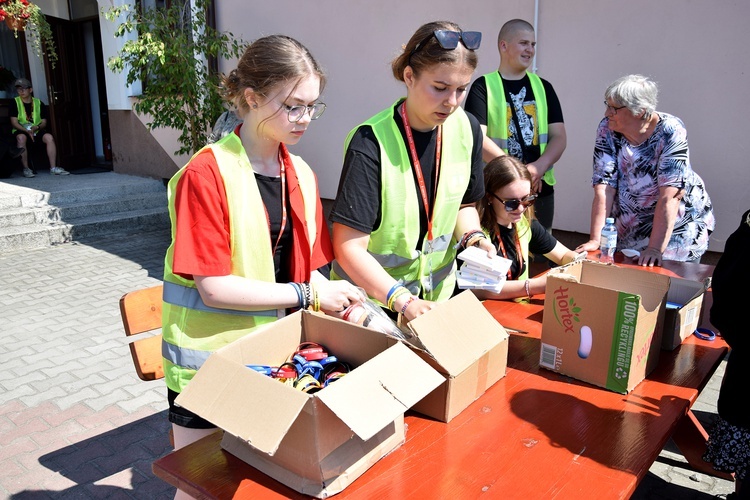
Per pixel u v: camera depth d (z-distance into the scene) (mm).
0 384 3557
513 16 5242
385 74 6309
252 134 1585
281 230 1655
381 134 1848
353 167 1824
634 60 4691
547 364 1838
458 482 1277
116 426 3123
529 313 2354
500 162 2486
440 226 2037
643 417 1568
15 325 4473
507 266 2096
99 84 10781
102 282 5516
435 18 5758
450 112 1767
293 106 1484
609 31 4762
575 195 5176
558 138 3824
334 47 6695
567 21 4961
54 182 8477
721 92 4340
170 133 8422
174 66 6488
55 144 9750
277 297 1547
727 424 1916
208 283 1479
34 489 2623
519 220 2537
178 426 1684
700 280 2648
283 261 1710
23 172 9188
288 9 7000
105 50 8883
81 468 2775
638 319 1640
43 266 6055
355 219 1812
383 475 1302
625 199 3252
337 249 1861
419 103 1764
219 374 1250
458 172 2016
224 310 1580
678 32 4441
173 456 1374
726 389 1811
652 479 2682
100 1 8641
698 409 3172
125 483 2676
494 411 1580
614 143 3244
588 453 1392
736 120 4305
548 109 3822
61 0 9891
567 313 1766
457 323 1610
